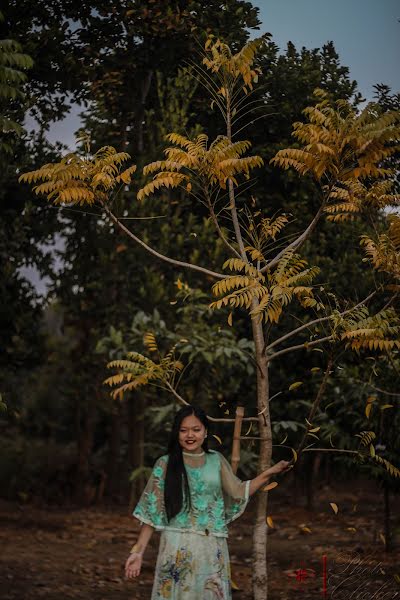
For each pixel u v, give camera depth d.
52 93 9.54
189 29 8.95
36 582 7.00
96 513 11.35
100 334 11.44
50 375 16.72
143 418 10.48
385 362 7.35
